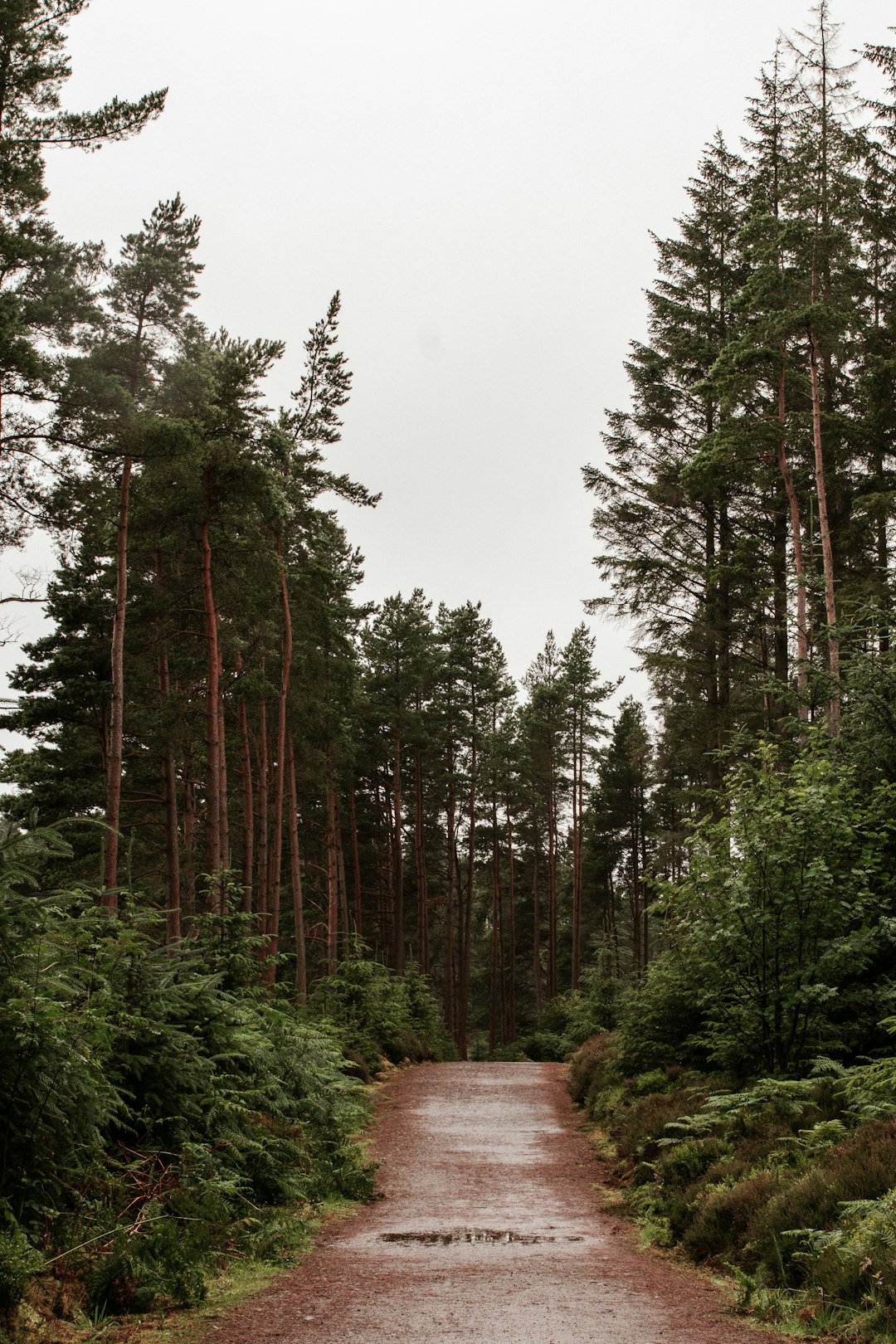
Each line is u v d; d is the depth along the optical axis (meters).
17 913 7.73
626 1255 9.33
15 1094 7.32
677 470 29.94
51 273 19.98
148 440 20.59
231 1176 10.09
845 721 15.80
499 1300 7.70
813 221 24.75
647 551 31.08
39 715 29.75
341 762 46.47
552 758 59.34
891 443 25.56
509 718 60.59
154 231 23.00
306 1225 10.14
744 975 13.52
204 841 38.69
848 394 27.09
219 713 24.44
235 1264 8.60
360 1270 8.66
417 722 50.66
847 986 13.37
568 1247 9.68
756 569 27.97
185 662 31.22
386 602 50.53
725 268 30.61
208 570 24.58
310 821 51.88
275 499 23.84
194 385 21.62
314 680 36.16
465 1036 54.06
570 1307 7.50
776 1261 7.86
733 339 25.91
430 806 59.47
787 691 18.97
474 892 72.94
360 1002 30.20
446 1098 22.00
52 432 20.28
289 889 50.22
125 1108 9.09
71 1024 8.18
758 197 28.95
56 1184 7.84
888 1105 9.84
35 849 7.89
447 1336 6.73
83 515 20.94
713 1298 7.75
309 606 33.09
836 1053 12.98
